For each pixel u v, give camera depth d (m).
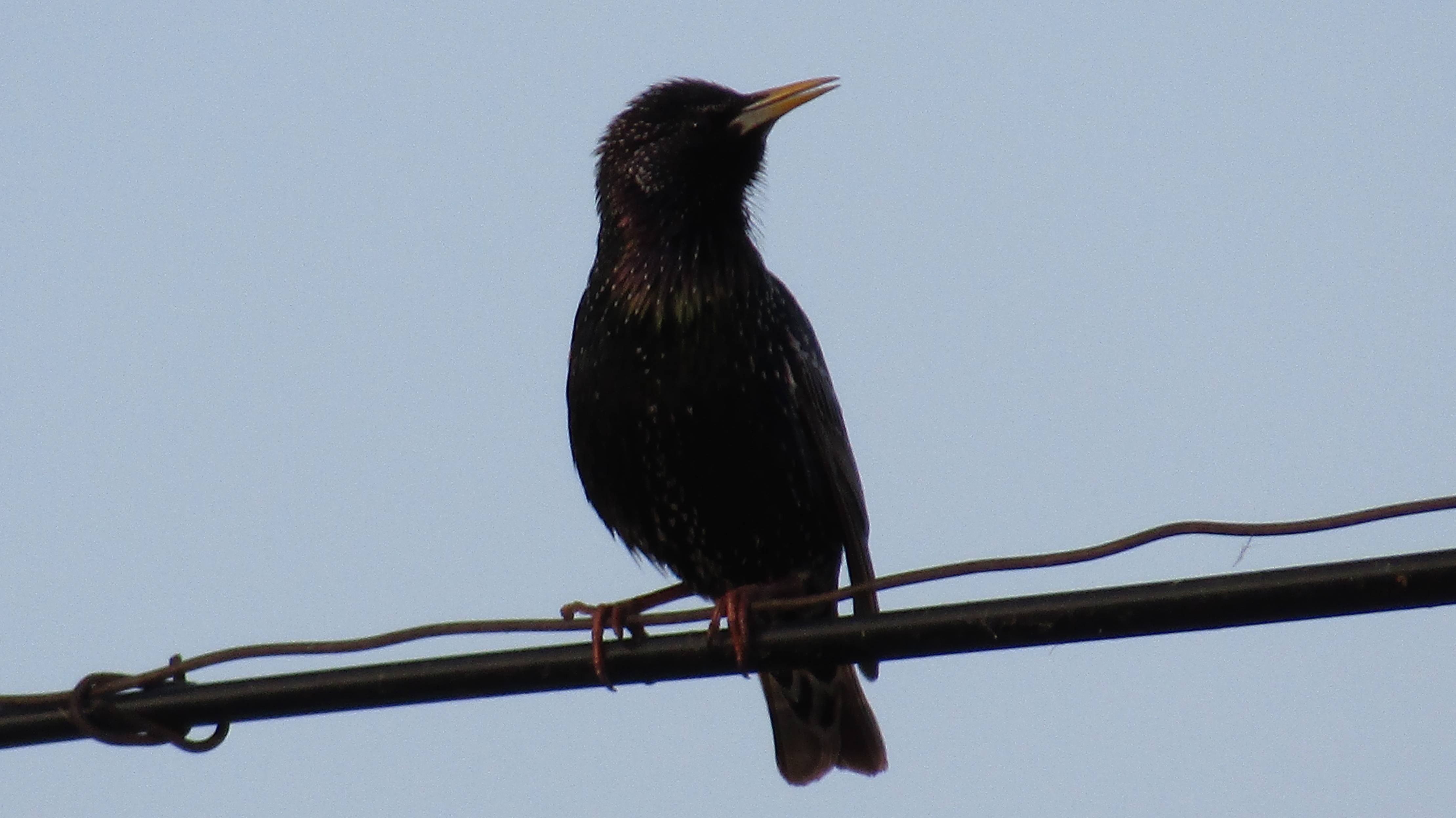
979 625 7.86
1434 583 7.11
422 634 8.61
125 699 8.84
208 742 8.93
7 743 8.96
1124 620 7.55
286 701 8.61
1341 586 7.22
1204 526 7.64
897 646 8.10
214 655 8.77
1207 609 7.41
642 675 8.67
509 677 8.55
